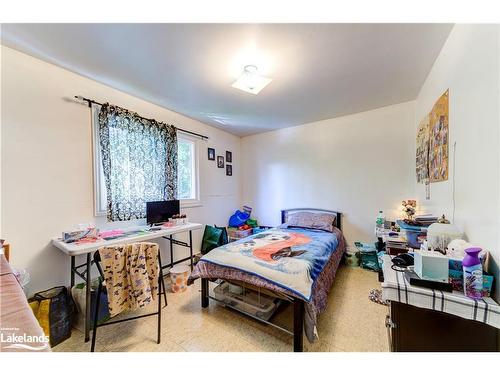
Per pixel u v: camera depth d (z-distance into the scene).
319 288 1.81
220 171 4.18
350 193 3.41
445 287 1.01
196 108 3.10
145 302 1.55
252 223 4.32
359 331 1.70
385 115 3.09
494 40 1.03
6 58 1.72
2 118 1.70
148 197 2.70
